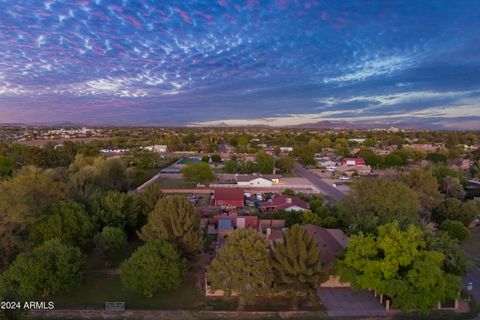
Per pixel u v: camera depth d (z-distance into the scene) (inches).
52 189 1648.6
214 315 1105.4
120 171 3026.6
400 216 1466.5
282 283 1139.9
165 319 1083.9
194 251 1392.7
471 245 1748.3
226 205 2591.0
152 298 1215.6
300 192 3002.0
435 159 4729.3
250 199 2839.6
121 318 1088.2
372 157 4749.0
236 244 1143.6
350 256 1157.1
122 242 1496.1
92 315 1103.6
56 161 3927.2
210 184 3415.4
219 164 4909.0
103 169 2792.8
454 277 1070.4
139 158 4616.1
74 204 1609.3
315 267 1123.9
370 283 1090.1
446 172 3041.3
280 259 1130.7
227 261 1131.9
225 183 3459.6
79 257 1251.2
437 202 2018.9
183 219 1371.8
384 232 1164.5
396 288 1033.5
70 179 2402.8
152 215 1438.2
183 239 1355.8
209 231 1941.4
